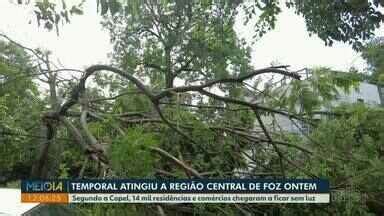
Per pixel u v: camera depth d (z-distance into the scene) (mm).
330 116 7000
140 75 13062
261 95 7211
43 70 8062
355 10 10352
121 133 6168
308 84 6676
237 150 7355
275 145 6648
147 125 6984
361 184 6668
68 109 7336
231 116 7547
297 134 7348
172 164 6512
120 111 7406
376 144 7062
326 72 6672
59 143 7723
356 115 6836
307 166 6844
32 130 8344
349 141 6793
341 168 6750
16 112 8297
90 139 6008
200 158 7156
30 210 5117
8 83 8289
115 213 5691
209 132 6977
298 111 6824
